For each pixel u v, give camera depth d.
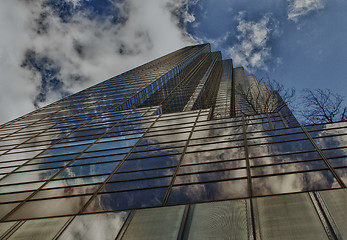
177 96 56.53
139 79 53.56
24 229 10.05
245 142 14.59
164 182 12.08
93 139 20.58
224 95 74.38
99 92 45.28
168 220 9.09
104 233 9.00
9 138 25.59
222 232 7.99
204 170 12.48
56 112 35.09
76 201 11.75
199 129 18.16
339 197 8.65
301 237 7.29
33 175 15.55
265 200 9.26
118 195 11.66
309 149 12.57
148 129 20.47
